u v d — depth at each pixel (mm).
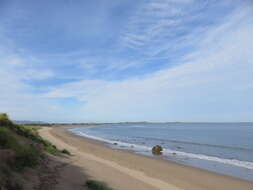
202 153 20391
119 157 16031
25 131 12312
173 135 45750
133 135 46406
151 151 20781
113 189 7414
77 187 6547
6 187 4469
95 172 9508
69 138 32125
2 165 5270
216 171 12758
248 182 10484
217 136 42094
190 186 9570
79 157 13297
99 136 42594
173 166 13734
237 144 28328
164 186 9188
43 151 10281
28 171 6254
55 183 6195
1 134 7215
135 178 9922
